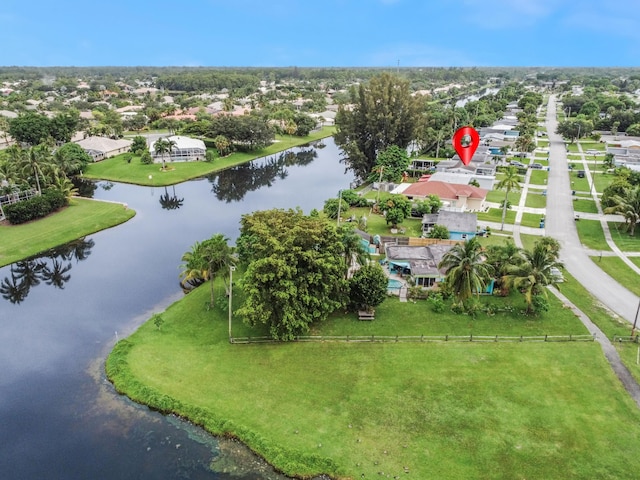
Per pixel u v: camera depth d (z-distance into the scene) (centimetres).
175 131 18638
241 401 4412
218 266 5891
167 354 5103
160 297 6612
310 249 5294
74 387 4722
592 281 6706
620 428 4034
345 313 5884
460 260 5453
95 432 4131
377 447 3881
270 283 5128
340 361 4953
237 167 15125
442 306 5888
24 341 5566
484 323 5647
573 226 9019
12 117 18850
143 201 11394
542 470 3641
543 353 5062
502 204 10388
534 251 5734
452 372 4772
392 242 8094
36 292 6831
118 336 5647
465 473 3628
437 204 9600
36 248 8162
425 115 15238
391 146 12612
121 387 4644
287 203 11450
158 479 3656
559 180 12531
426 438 3966
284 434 4025
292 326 5119
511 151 15912
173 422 4238
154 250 8350
